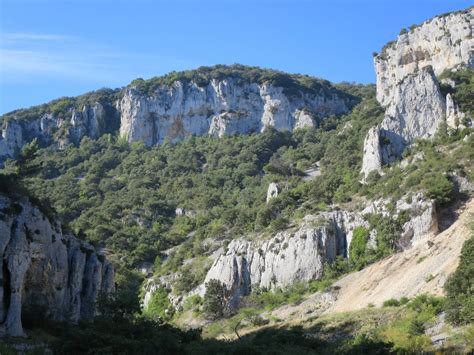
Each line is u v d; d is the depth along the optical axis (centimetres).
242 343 6725
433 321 6203
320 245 11638
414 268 8912
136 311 6366
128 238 14900
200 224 15950
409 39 17400
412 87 13825
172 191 18712
